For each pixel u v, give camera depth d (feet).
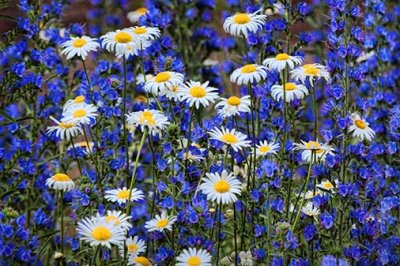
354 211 14.75
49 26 20.01
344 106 15.37
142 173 18.48
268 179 14.89
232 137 14.34
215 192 13.57
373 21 20.65
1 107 17.46
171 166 15.16
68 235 18.34
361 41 16.07
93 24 22.68
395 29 21.80
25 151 17.53
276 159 16.03
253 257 14.52
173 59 17.13
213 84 21.66
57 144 19.36
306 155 15.38
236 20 15.87
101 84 16.29
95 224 12.73
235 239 14.76
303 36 18.38
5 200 18.33
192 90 14.64
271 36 18.02
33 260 15.37
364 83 19.94
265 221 15.02
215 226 14.89
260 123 16.79
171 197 14.56
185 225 14.23
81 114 14.92
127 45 15.38
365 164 15.35
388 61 20.25
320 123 19.77
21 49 18.26
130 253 14.23
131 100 20.01
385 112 18.67
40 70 18.95
